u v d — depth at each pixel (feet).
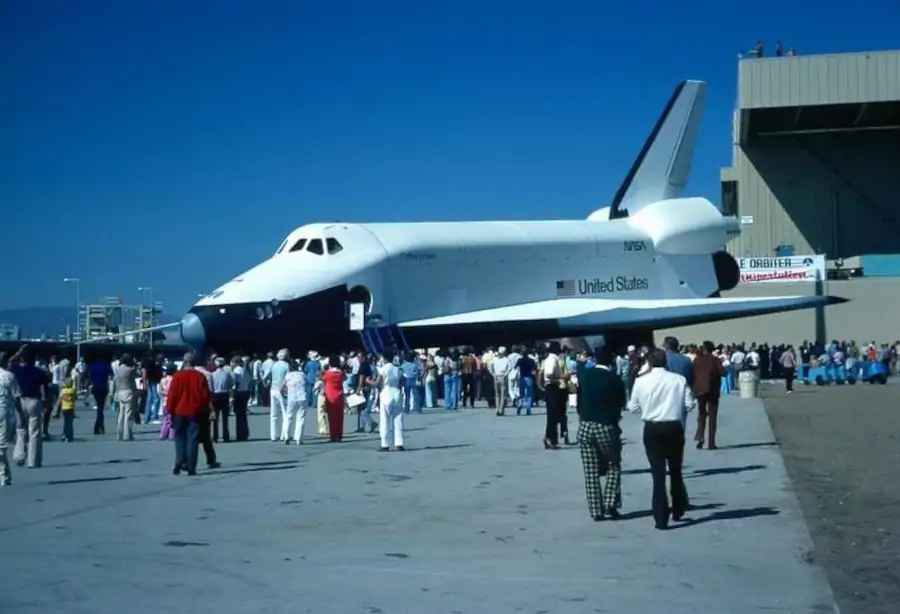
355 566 28.68
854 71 174.09
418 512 37.93
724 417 79.36
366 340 117.29
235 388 69.31
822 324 164.45
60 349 156.35
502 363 89.35
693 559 29.19
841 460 51.44
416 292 123.85
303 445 65.77
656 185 162.30
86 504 40.57
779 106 175.94
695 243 155.33
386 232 125.39
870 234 197.88
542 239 138.82
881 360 141.69
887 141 196.95
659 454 33.91
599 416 35.58
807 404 93.56
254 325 111.34
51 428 85.25
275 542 32.35
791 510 37.01
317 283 115.44
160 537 33.30
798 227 199.62
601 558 29.48
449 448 60.95
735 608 23.68
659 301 138.51
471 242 130.82
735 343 167.02
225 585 26.43
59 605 24.35
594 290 143.13
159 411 91.81
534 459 54.70
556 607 23.93
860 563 28.32
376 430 77.10
